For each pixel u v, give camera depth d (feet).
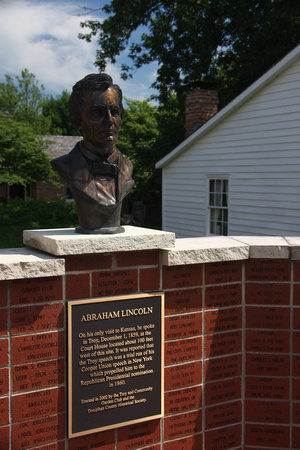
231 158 38.58
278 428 13.47
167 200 48.93
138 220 86.38
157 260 12.30
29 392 10.84
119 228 12.54
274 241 13.79
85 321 11.38
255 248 12.92
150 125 85.92
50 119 173.17
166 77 69.31
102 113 12.36
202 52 64.90
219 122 39.42
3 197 88.02
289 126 32.50
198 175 43.37
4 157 76.69
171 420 12.66
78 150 12.85
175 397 12.68
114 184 12.84
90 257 11.46
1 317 10.46
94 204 12.24
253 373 13.52
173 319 12.54
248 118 36.27
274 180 34.14
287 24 54.60
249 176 36.60
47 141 81.61
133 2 65.21
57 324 11.11
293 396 13.37
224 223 40.70
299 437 13.42
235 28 61.77
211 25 64.34
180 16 66.74
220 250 12.50
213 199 41.86
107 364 11.68
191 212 44.93
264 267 13.32
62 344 11.19
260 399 13.52
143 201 85.71
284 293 13.29
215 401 13.21
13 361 10.63
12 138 77.61
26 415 10.83
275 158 33.94
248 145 36.47
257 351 13.48
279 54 55.52
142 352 12.09
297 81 31.55
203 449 13.12
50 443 11.13
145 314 12.09
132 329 11.94
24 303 10.71
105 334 11.62
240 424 13.60
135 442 12.21
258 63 58.80
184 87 67.87
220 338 13.21
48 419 11.08
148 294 12.07
